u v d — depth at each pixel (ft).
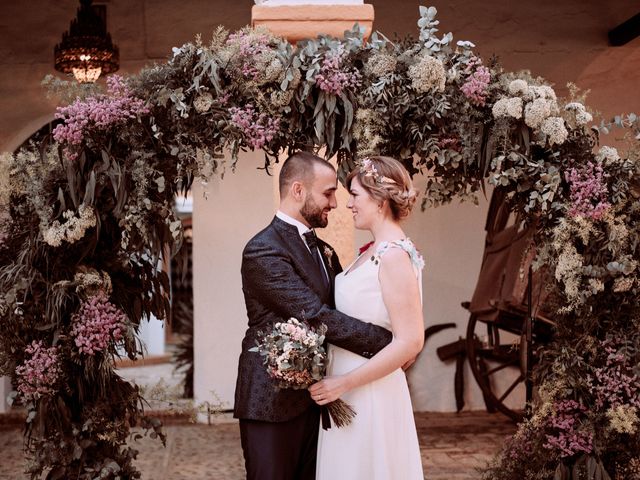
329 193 10.62
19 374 10.94
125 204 10.91
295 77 10.75
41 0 25.00
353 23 12.75
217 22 25.13
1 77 24.95
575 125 11.35
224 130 10.80
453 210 25.54
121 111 10.63
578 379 11.41
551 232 11.45
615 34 25.25
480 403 25.57
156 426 11.68
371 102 10.87
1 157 11.05
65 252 11.30
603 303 11.48
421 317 9.95
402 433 10.30
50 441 11.18
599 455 11.24
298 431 10.69
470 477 17.71
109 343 11.18
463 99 10.99
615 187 11.04
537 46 25.73
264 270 10.18
